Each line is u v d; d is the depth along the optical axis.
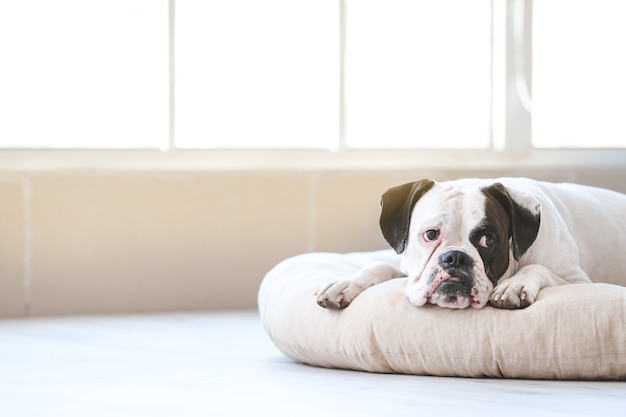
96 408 2.90
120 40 5.68
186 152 5.75
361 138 6.09
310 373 3.55
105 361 3.87
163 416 2.78
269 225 5.80
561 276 3.66
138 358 3.95
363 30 6.07
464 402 2.93
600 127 6.50
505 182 3.87
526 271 3.46
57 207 5.50
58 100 5.61
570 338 3.22
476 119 6.29
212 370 3.64
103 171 5.55
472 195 3.44
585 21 6.43
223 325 5.04
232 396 3.07
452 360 3.32
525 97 6.27
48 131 5.59
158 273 5.64
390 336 3.40
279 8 5.92
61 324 5.10
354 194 5.91
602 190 4.33
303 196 5.84
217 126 5.86
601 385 3.19
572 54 6.42
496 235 3.38
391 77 6.13
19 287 5.45
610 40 6.47
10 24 5.53
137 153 5.66
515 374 3.30
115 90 5.68
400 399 2.99
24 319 5.35
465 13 6.22
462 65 6.24
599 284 3.38
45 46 5.58
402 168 5.98
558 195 4.07
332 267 4.06
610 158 6.37
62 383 3.35
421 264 3.41
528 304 3.30
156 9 5.72
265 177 5.79
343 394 3.09
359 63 6.07
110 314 5.55
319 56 5.99
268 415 2.79
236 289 5.75
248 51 5.89
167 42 5.73
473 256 3.32
